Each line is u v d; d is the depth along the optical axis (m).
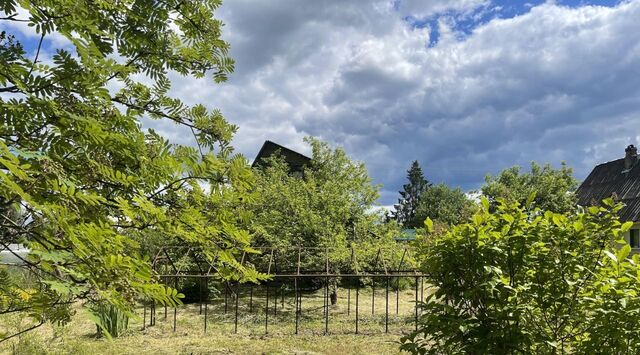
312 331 10.48
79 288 1.13
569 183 26.73
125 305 1.11
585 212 3.22
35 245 1.07
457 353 3.08
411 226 64.94
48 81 1.26
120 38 1.78
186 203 1.56
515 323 3.00
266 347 9.01
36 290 1.42
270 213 13.27
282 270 13.67
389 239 14.37
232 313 12.84
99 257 1.03
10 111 1.16
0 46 1.31
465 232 3.19
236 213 1.61
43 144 1.24
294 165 23.27
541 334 3.01
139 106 1.99
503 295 3.02
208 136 2.06
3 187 0.96
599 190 29.25
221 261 1.75
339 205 14.38
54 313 1.47
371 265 14.33
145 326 10.73
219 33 2.05
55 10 1.21
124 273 1.08
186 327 10.80
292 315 12.65
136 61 1.94
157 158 1.46
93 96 1.33
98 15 1.52
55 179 1.07
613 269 3.04
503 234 3.13
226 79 2.12
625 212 23.83
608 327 2.84
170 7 1.88
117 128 1.52
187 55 1.98
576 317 3.04
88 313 1.10
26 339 5.54
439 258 3.27
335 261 13.21
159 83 2.01
